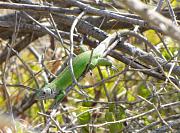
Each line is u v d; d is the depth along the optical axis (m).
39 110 9.97
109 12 7.16
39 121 9.50
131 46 7.77
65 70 6.85
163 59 7.68
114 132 7.61
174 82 8.07
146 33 9.66
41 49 11.60
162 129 7.18
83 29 8.07
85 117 7.84
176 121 7.28
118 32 7.40
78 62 6.73
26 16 8.30
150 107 8.96
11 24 8.63
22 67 11.18
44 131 5.99
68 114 8.91
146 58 7.70
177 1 9.19
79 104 9.93
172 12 7.09
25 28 8.58
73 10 7.79
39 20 9.11
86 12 7.21
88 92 9.69
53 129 8.63
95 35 8.01
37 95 6.64
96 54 6.84
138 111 8.62
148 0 9.20
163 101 9.18
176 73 7.65
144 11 3.46
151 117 8.55
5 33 9.95
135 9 3.45
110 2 9.43
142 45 9.59
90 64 6.70
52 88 6.60
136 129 7.97
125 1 3.41
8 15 8.78
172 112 9.05
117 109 7.84
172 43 9.01
